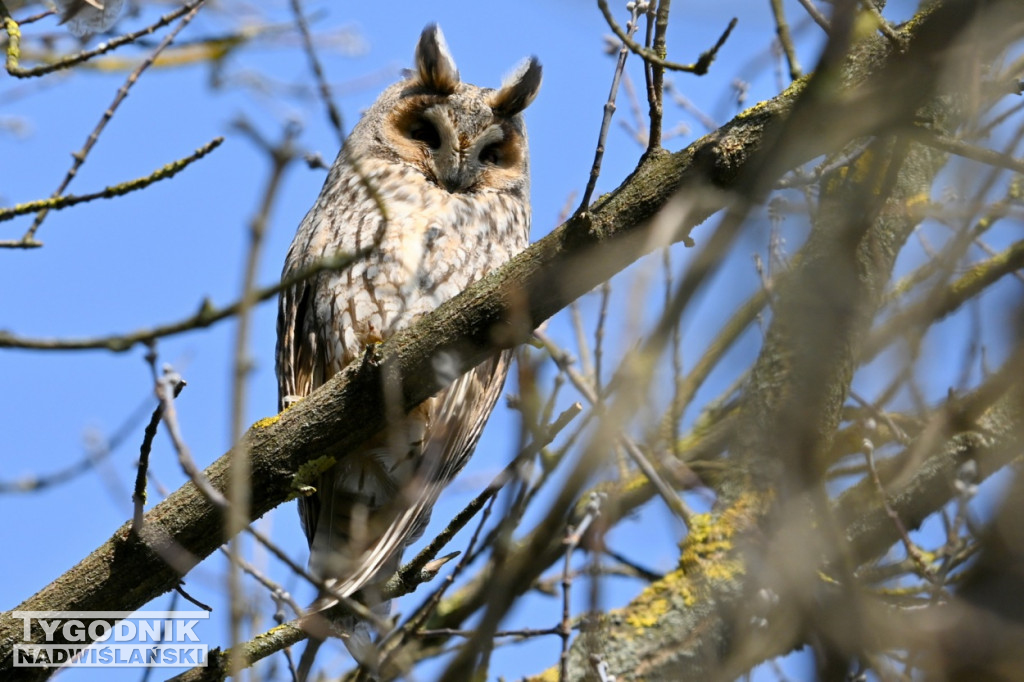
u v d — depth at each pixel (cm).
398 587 741
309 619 706
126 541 713
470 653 450
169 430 529
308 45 568
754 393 780
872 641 608
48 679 728
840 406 756
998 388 708
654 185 662
